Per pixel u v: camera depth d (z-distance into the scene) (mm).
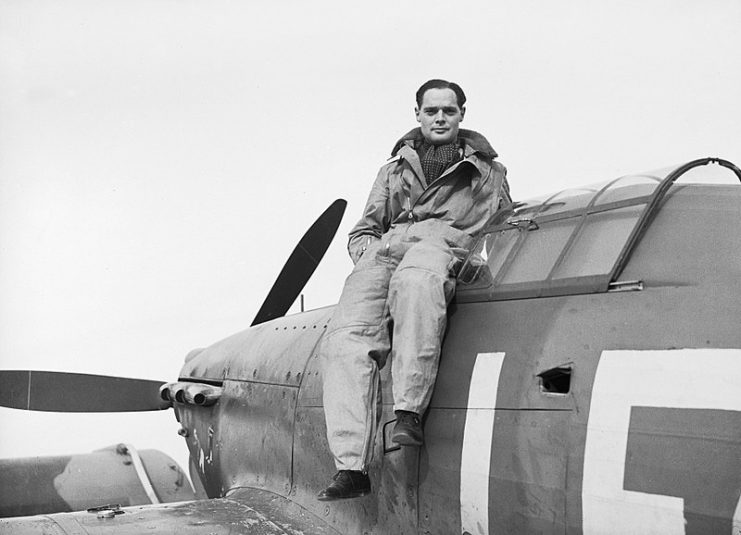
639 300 3096
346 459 3779
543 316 3418
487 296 3727
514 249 3766
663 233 3232
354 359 3914
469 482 3502
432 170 4289
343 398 3859
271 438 5176
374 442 3871
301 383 4965
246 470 5496
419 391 3699
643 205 3354
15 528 4391
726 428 2686
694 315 2922
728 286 2936
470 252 3977
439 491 3678
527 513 3234
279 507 4848
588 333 3186
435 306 3730
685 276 3047
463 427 3566
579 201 3664
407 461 3871
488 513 3410
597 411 3025
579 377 3131
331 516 4500
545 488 3162
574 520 3039
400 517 3951
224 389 5965
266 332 5922
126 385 6926
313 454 4727
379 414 3975
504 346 3514
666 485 2771
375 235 4566
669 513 2752
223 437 5832
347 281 4191
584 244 3453
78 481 6891
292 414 4965
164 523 4504
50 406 6879
